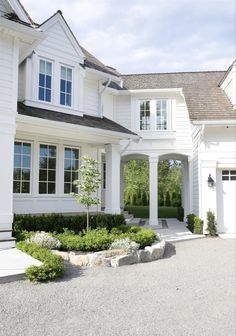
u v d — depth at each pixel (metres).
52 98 11.67
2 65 8.34
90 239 8.28
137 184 31.05
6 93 8.36
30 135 11.24
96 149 13.50
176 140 16.41
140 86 17.11
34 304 4.96
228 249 10.17
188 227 14.88
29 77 11.00
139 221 18.23
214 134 13.18
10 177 8.32
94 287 5.92
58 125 10.05
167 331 4.30
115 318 4.65
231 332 4.33
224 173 13.34
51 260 6.45
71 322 4.44
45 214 10.84
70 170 12.68
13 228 9.10
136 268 7.49
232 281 6.70
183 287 6.21
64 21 12.14
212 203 13.02
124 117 16.95
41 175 11.73
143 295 5.66
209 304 5.36
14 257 6.95
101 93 14.06
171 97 16.59
